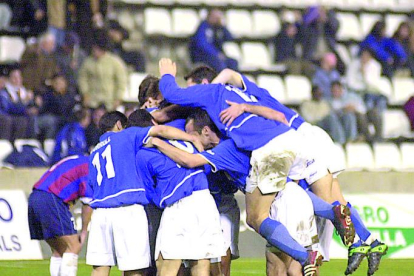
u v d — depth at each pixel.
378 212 31.52
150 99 20.70
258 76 43.06
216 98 19.03
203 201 18.33
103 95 37.53
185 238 18.11
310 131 20.47
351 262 20.34
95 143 35.38
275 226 18.52
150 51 42.88
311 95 40.75
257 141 18.59
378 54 43.88
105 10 39.19
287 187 19.19
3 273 25.88
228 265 20.53
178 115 19.94
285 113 20.31
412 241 31.59
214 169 18.52
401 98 43.81
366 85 43.19
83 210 22.66
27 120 35.88
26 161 34.31
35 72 36.62
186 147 18.72
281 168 18.53
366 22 46.78
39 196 22.36
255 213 18.92
